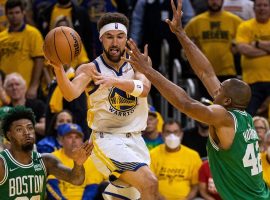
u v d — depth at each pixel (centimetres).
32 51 2061
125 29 1305
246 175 1208
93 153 1312
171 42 2169
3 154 1291
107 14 1306
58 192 1662
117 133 1303
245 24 2078
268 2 2052
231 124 1196
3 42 2066
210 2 2100
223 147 1201
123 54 1306
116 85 1235
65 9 2142
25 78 2056
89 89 1294
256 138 1226
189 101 1159
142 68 1158
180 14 1314
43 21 2178
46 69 2083
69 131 1684
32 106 1931
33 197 1300
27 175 1292
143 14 2162
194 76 2155
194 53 1320
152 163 1780
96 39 2186
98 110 1298
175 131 1789
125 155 1280
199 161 1778
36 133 1906
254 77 2052
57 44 1203
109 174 1311
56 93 1858
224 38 2111
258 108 2047
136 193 1321
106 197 1330
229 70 2114
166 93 1155
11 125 1290
